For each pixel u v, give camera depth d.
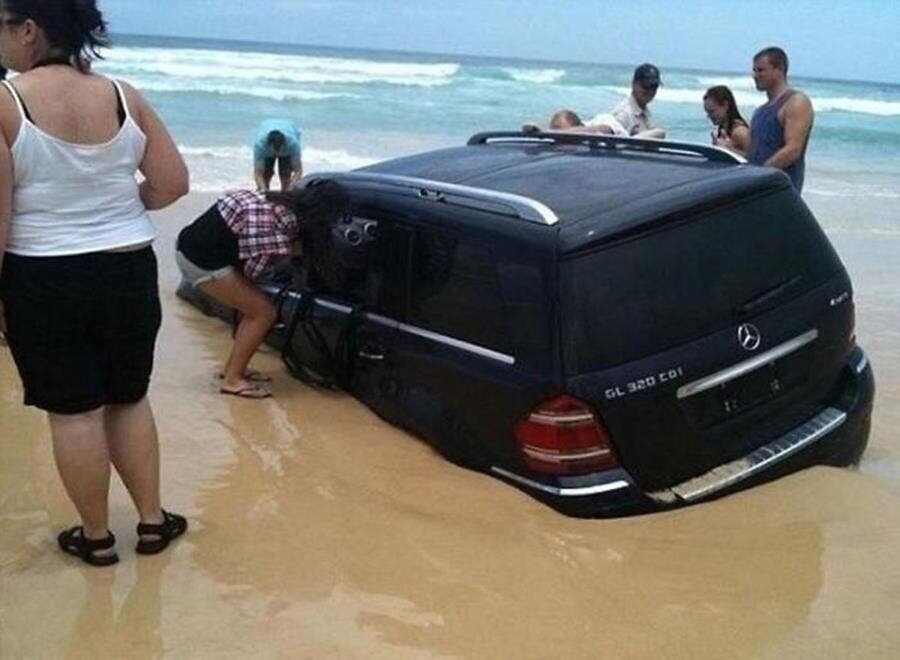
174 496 4.64
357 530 4.34
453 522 4.34
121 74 31.70
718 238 4.60
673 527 4.26
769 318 4.60
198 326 7.13
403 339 5.05
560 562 4.05
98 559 4.03
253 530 4.35
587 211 4.53
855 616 3.74
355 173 5.78
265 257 5.53
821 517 4.36
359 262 5.32
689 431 4.38
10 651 3.49
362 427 5.35
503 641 3.58
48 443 5.28
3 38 3.63
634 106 8.62
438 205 4.92
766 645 3.57
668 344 4.34
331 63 38.47
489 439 4.59
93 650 3.51
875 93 56.06
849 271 11.06
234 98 28.67
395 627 3.65
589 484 4.29
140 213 3.84
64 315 3.67
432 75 38.00
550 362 4.26
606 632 3.64
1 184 3.48
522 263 4.39
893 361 7.83
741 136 8.87
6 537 4.27
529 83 39.69
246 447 5.18
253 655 3.49
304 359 5.97
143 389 4.00
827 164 24.30
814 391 4.84
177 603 3.79
